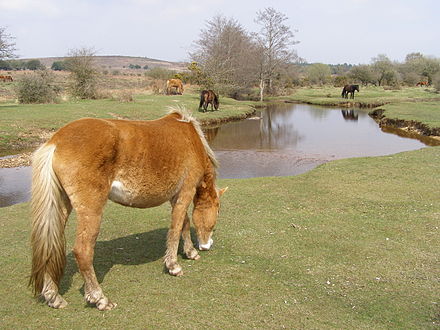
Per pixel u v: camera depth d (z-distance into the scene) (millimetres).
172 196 4508
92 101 30031
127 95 29844
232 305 3984
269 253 5418
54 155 3580
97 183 3658
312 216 7062
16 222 6766
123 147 3838
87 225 3662
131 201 4129
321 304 4051
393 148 17375
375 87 67312
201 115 26203
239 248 5602
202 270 4840
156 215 7215
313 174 10531
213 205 5066
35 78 28797
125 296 4145
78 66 32219
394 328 3605
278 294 4238
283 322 3689
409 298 4164
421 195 8258
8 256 5230
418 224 6500
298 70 68312
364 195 8359
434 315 3816
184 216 4660
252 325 3631
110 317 3729
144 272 4766
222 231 6320
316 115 32219
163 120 4527
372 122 27078
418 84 72625
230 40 41750
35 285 3721
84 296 4105
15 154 14695
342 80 75312
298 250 5516
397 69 83312
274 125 25734
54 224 3605
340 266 4984
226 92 42375
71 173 3562
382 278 4645
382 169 10719
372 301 4113
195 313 3816
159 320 3686
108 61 168125
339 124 26219
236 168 13664
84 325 3602
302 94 54500
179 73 51750
